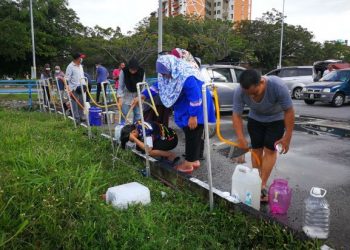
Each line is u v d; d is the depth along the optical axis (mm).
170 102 4359
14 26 32406
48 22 40844
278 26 44250
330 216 3768
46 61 42281
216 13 84625
